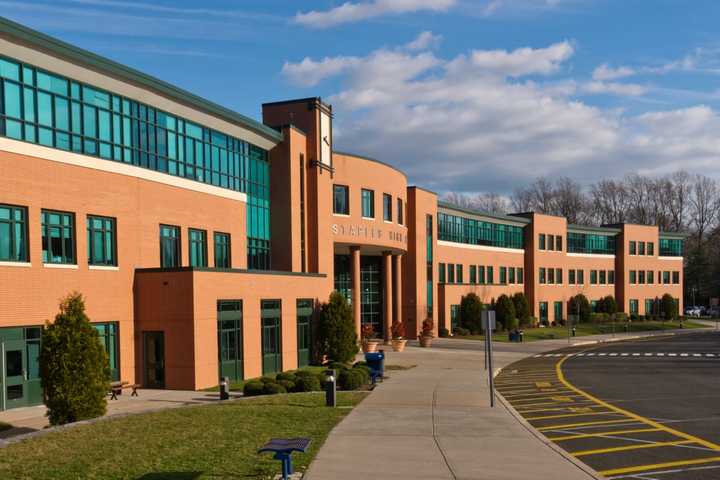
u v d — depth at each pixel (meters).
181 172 30.48
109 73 25.64
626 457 13.98
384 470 11.89
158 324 26.56
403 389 23.80
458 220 66.69
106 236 25.94
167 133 29.62
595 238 87.56
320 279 37.72
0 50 21.47
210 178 32.69
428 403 20.20
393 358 39.94
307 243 39.97
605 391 25.33
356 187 45.12
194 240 31.38
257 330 30.67
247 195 36.22
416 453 13.27
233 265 34.19
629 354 45.41
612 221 131.38
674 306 91.50
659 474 12.59
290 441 11.15
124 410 20.45
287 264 38.28
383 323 52.84
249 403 19.89
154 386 26.67
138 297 26.92
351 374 24.30
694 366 36.06
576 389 25.95
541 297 78.44
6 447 13.27
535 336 63.94
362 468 12.00
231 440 14.01
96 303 25.05
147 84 27.48
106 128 26.09
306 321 36.00
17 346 21.73
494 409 19.00
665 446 15.07
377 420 16.97
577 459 13.05
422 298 56.69
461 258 66.50
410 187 56.28
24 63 22.50
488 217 71.25
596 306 86.56
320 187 40.41
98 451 12.91
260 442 13.84
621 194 131.50
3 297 21.27
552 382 28.45
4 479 10.96
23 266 22.03
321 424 16.22
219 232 33.31
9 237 21.77
